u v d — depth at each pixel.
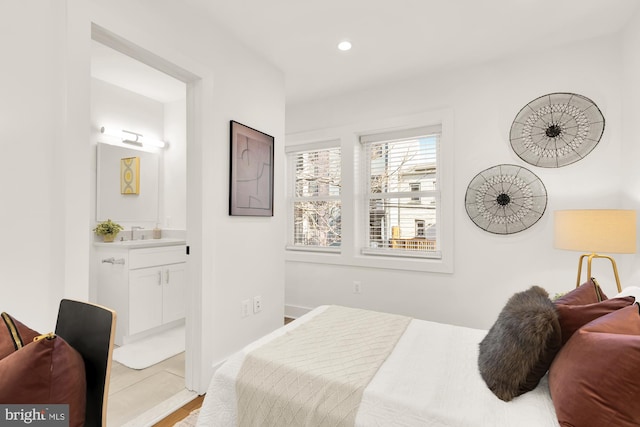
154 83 3.32
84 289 1.48
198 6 2.07
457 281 2.90
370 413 1.08
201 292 2.11
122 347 2.85
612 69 2.36
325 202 3.80
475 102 2.84
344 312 2.04
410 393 1.13
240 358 1.42
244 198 2.46
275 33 2.38
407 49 2.60
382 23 2.26
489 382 1.16
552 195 2.54
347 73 3.02
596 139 2.39
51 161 1.42
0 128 1.29
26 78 1.35
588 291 1.43
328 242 3.76
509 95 2.71
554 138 2.53
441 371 1.30
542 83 2.59
